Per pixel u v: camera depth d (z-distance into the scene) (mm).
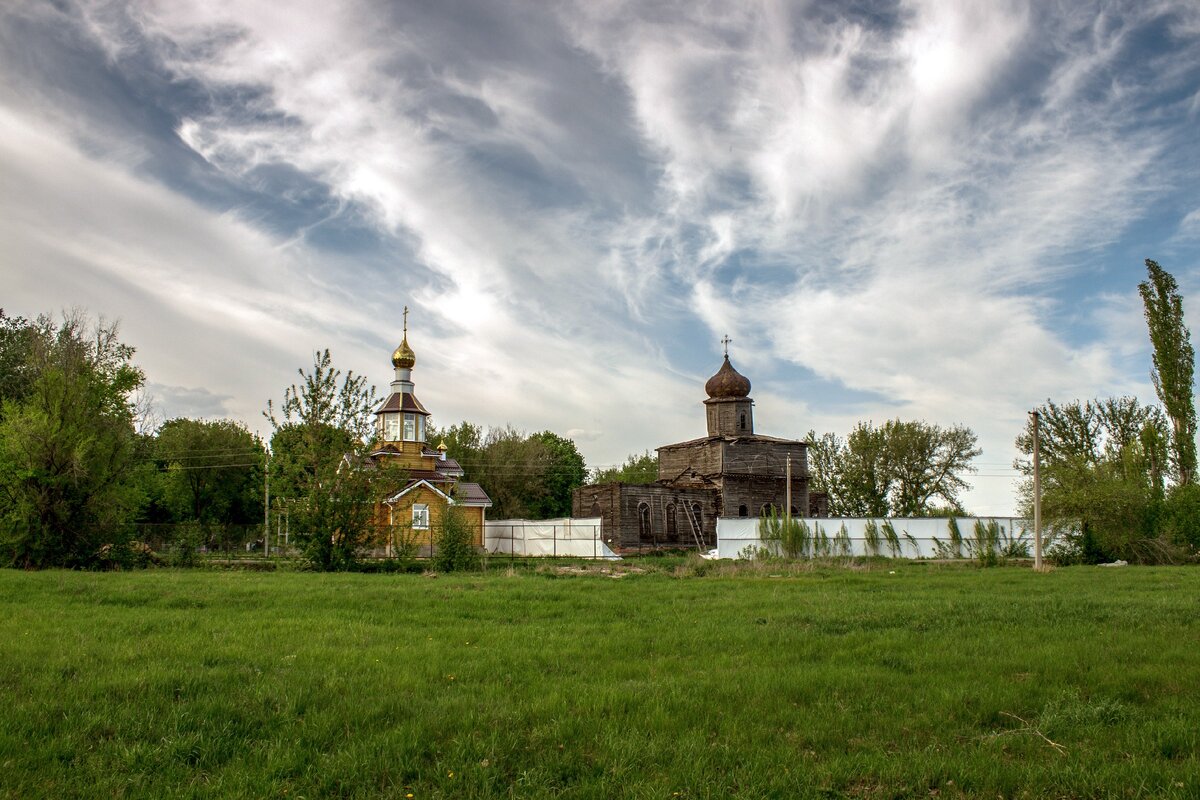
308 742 9328
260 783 8062
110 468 42000
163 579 30312
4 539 38750
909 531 55344
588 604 22500
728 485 75688
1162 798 7727
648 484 71375
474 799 7805
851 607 21578
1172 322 62312
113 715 10203
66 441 39812
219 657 13914
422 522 57031
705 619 19359
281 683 11875
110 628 17172
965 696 11406
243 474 80188
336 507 40469
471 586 28094
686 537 72938
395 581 30859
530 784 8117
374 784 8234
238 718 10188
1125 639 16016
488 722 10062
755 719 10391
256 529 67938
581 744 9398
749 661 14062
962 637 16562
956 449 89938
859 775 8523
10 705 10562
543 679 12516
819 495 81188
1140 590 27422
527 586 28406
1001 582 31500
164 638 15906
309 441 40875
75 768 8508
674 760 8789
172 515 76312
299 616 19828
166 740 9219
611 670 13297
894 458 89750
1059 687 11953
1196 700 11211
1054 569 41344
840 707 10969
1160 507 50375
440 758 8898
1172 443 61719
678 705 10875
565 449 112250
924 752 9078
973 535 52719
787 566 41438
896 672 13141
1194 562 49250
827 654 14789
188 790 7895
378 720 10195
